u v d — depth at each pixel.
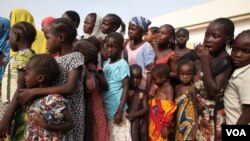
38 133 2.32
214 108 2.60
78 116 2.68
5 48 4.00
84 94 3.11
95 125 3.24
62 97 2.37
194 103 3.27
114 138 3.49
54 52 2.77
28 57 2.84
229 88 2.50
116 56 3.63
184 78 3.56
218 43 2.56
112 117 3.52
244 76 2.33
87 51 3.19
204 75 2.58
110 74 3.57
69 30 2.65
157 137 3.60
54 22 2.63
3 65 3.94
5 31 4.08
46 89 2.37
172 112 3.52
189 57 4.60
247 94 2.30
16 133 2.71
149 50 4.09
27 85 2.45
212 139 2.61
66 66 2.53
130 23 4.20
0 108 3.04
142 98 3.86
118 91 3.53
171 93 3.65
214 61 2.62
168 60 4.11
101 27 4.88
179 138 3.47
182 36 5.18
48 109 2.29
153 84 3.85
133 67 3.86
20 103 2.53
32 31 3.04
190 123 3.36
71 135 2.58
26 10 4.55
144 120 3.80
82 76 2.69
